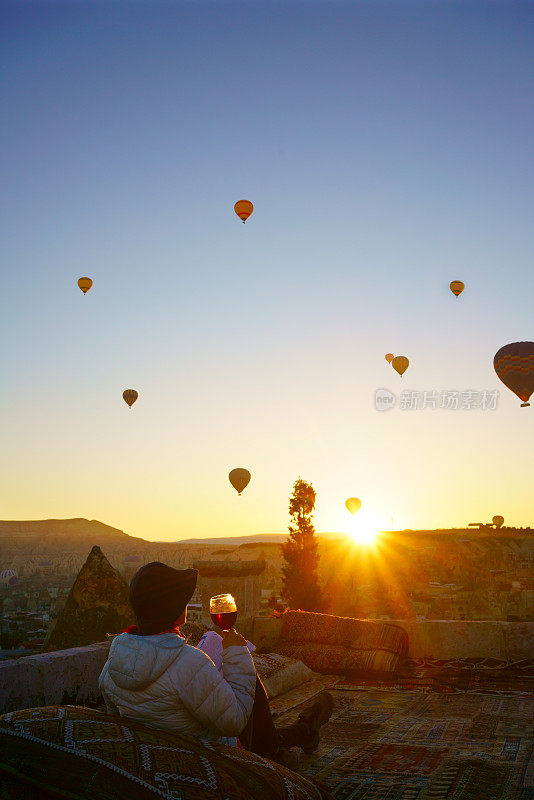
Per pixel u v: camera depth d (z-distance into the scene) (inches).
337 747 206.8
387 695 282.5
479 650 342.0
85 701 240.5
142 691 113.3
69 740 99.0
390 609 3361.2
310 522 1528.1
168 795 94.5
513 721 235.3
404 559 5551.2
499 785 167.5
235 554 7780.5
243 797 100.0
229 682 127.3
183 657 114.6
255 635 357.1
